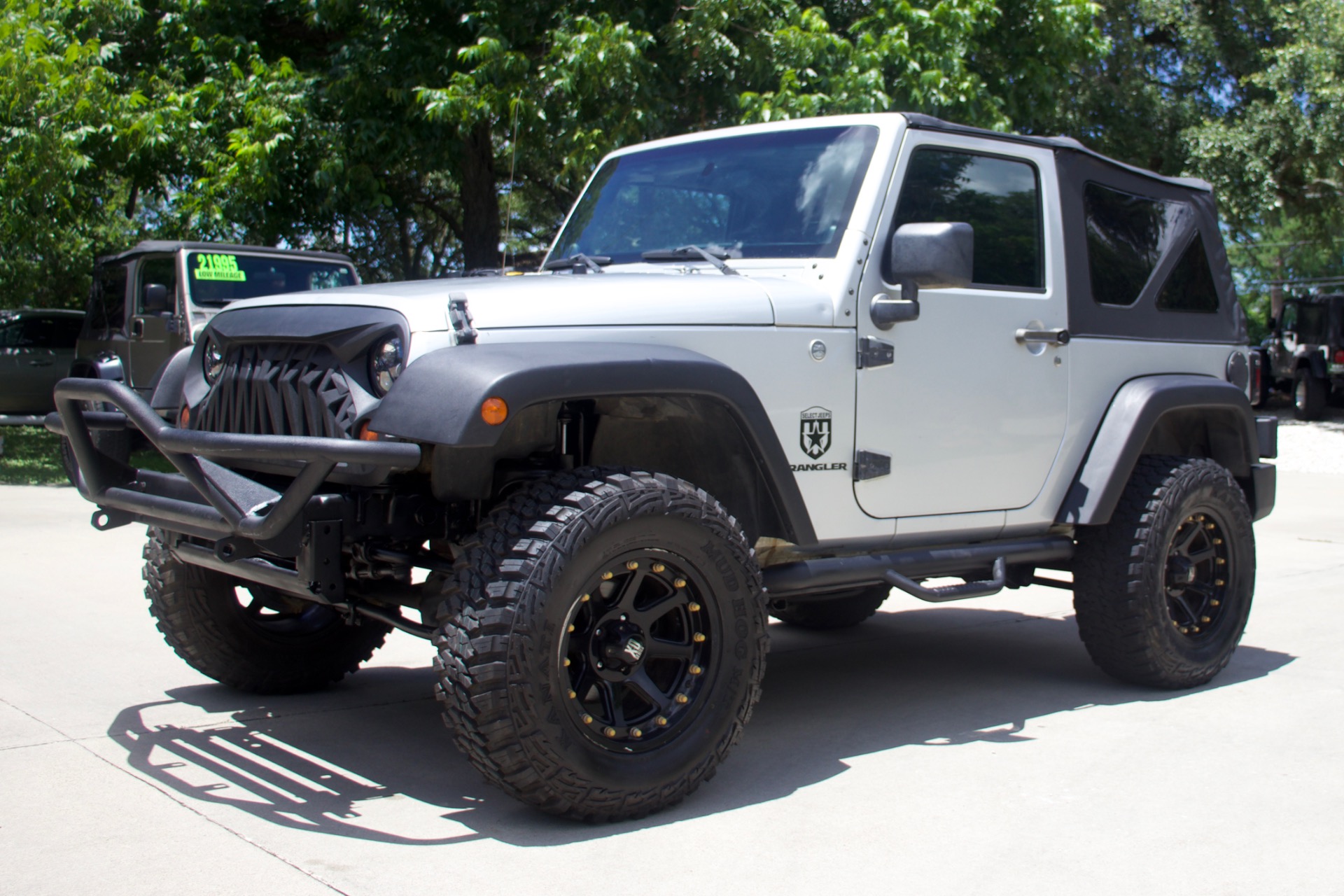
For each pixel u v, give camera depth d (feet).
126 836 9.59
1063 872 9.11
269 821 9.98
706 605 10.35
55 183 37.58
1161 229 15.64
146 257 35.58
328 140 39.52
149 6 44.45
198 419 11.51
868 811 10.41
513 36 39.60
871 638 18.38
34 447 46.26
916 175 12.67
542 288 10.38
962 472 12.89
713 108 40.73
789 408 11.37
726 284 11.33
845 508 11.91
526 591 9.27
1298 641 17.74
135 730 12.53
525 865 9.09
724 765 11.78
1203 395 14.90
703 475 11.70
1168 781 11.28
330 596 9.79
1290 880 8.99
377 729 12.76
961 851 9.50
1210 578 15.23
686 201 13.69
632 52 35.96
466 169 44.16
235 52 40.98
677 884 8.78
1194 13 68.28
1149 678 14.48
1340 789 11.07
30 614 17.95
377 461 8.95
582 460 10.92
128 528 26.94
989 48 43.93
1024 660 16.79
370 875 8.86
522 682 9.23
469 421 8.87
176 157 41.50
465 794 10.76
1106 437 14.12
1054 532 14.30
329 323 10.04
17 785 10.75
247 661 13.51
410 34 40.04
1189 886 8.87
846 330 11.81
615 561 9.77
